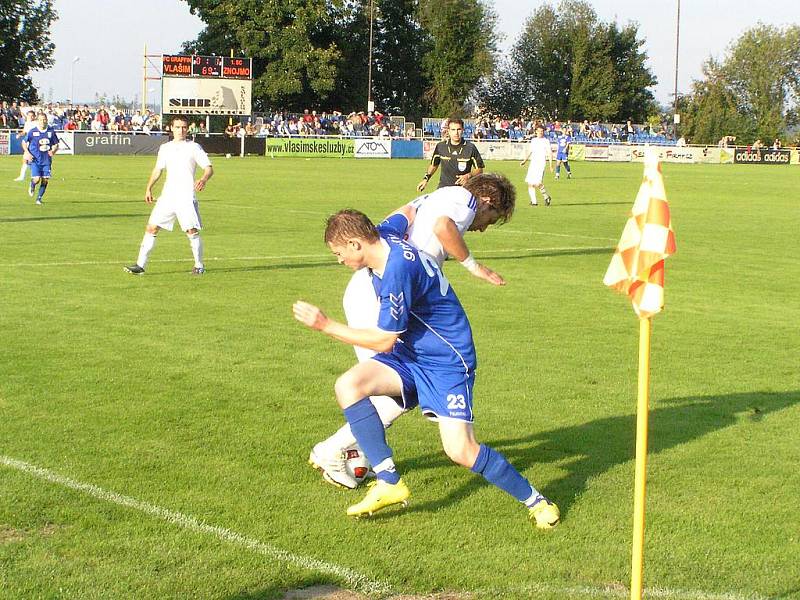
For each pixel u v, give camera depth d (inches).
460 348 197.9
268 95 2832.2
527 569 178.7
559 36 3627.0
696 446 251.0
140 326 377.4
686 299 470.3
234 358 330.6
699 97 3469.5
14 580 168.9
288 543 187.6
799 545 191.2
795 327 405.7
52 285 464.1
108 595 164.2
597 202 1104.2
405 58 3297.2
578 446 249.8
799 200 1183.6
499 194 227.6
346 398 199.9
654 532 196.4
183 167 493.0
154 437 247.9
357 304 224.4
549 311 429.1
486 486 221.6
